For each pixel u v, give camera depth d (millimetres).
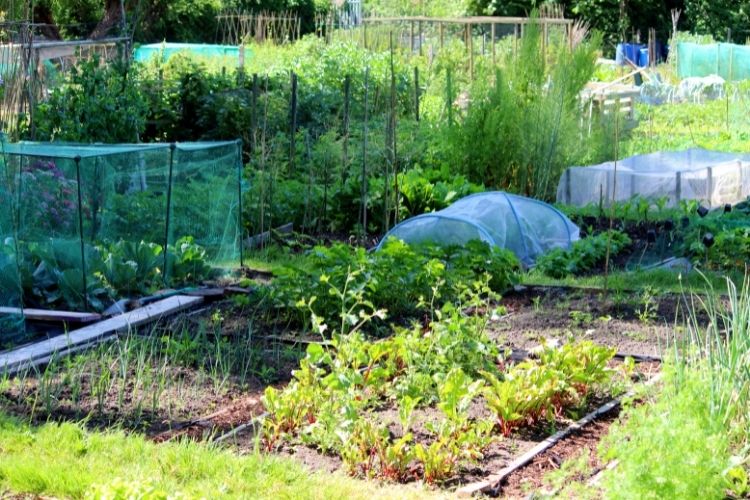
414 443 5711
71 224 8625
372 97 17672
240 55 21969
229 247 10156
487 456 5605
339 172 12977
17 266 7711
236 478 5082
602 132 15312
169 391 6605
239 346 7480
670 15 39625
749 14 39688
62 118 11812
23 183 8641
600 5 37750
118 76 12672
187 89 16000
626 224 12797
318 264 8711
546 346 6453
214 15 33219
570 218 13023
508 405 5902
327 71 19812
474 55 26406
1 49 11594
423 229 10656
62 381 6598
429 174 13539
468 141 14148
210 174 9906
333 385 5863
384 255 8766
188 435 5859
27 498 4836
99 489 4098
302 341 7750
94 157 8625
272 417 6082
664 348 7594
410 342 6699
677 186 13602
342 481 5148
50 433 5652
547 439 5832
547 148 14031
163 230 9469
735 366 5508
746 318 5891
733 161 14039
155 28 30234
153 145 9367
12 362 7008
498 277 9352
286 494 4906
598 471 5328
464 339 6688
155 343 7641
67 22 24484
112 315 8461
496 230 10734
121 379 6766
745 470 5195
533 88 14609
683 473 4281
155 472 5129
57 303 8578
